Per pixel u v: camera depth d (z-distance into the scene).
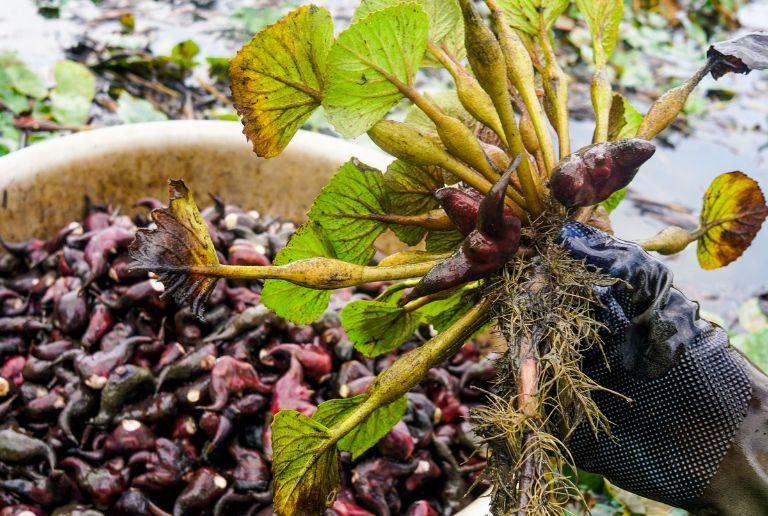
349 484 0.89
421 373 0.70
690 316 0.69
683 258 1.44
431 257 0.73
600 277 0.68
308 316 0.78
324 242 0.76
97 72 1.62
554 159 0.73
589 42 1.88
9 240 1.00
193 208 0.66
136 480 0.86
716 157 1.63
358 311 0.76
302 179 1.08
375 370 0.95
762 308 1.34
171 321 0.94
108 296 0.95
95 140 1.03
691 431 0.69
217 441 0.87
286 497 0.71
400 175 0.75
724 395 0.69
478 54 0.68
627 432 0.71
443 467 0.91
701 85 1.83
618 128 0.79
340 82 0.69
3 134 1.39
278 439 0.69
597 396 0.72
